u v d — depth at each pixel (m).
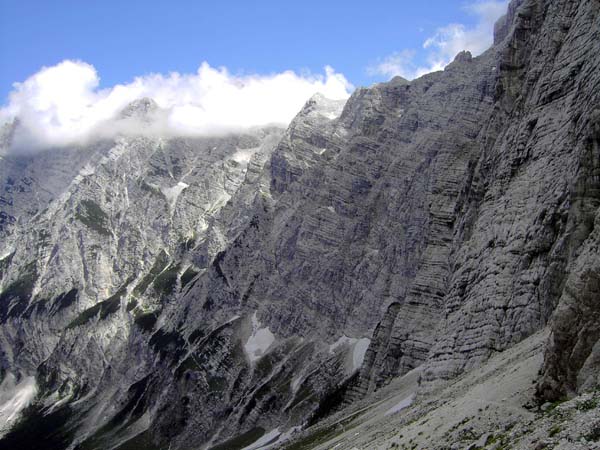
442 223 177.75
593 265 61.66
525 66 145.62
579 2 134.12
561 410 54.19
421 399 119.50
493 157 142.62
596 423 47.78
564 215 111.19
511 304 115.38
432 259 175.75
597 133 86.25
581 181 87.75
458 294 130.00
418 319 172.50
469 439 62.41
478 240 131.25
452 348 121.62
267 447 191.12
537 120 128.38
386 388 167.62
